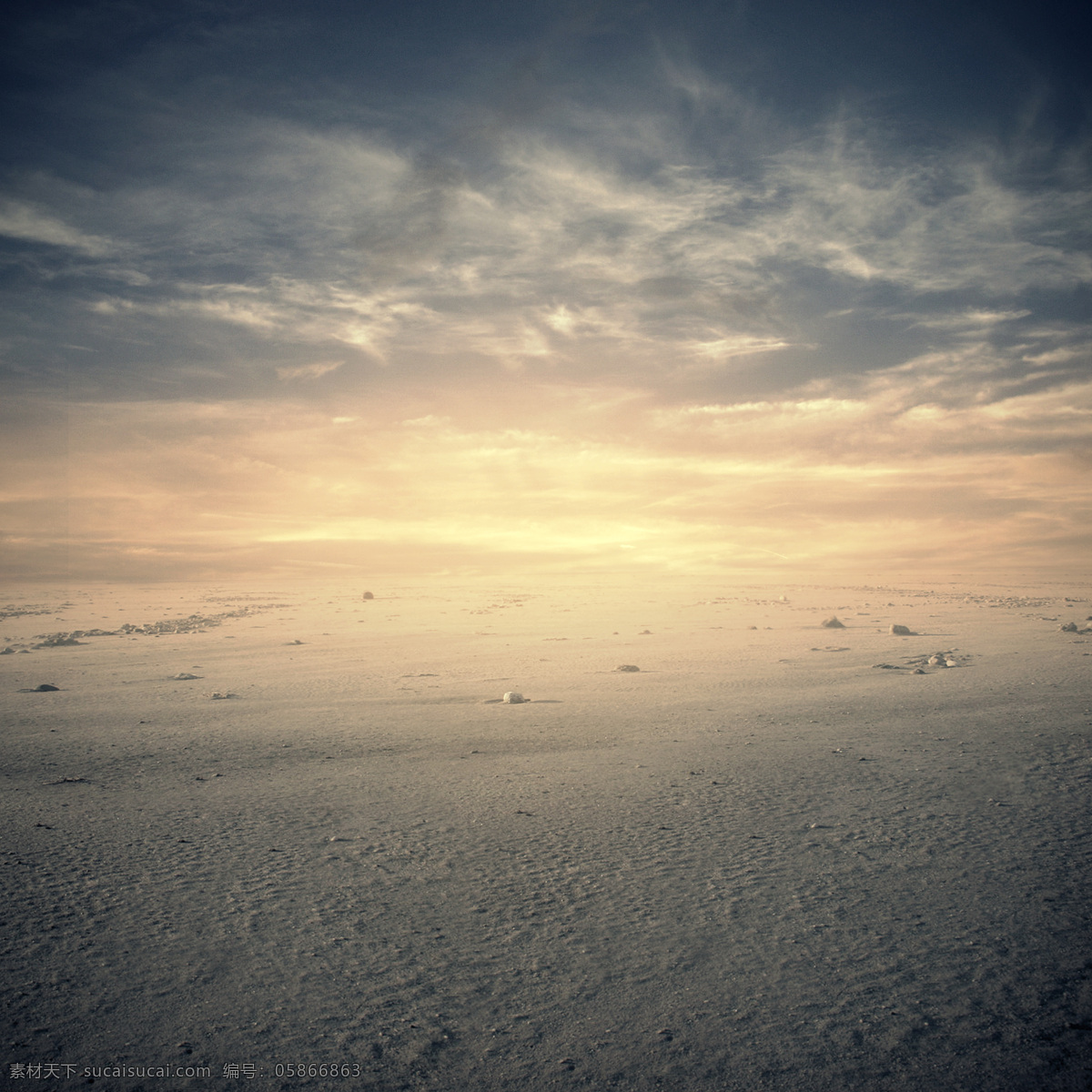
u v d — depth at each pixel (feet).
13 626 149.07
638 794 27.84
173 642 106.32
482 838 22.98
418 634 114.42
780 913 17.43
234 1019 13.19
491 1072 11.75
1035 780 28.78
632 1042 12.56
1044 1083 11.44
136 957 15.40
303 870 20.34
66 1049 12.25
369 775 31.48
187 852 21.83
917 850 21.47
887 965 15.02
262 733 41.14
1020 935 16.17
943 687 53.26
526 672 68.08
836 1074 11.68
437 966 15.06
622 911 17.62
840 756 33.47
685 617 144.15
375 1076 11.61
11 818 25.41
